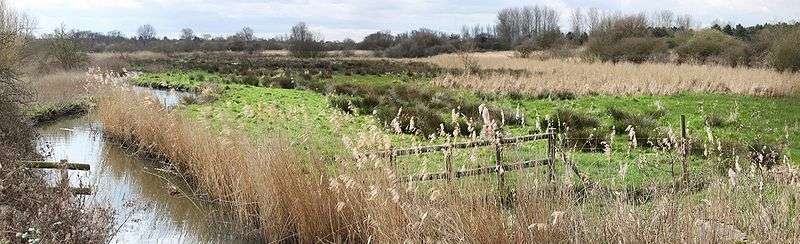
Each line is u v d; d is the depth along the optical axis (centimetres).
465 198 712
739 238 636
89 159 1589
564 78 3070
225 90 3055
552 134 1027
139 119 1650
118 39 9112
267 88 3194
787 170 817
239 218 997
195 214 1120
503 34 8944
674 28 7188
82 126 2112
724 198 693
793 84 2747
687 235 608
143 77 3841
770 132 1759
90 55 4681
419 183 788
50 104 2397
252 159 995
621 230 634
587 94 2706
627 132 1667
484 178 752
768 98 2597
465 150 970
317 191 881
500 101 2495
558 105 2366
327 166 926
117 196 1233
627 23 5806
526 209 688
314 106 2341
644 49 5062
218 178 1122
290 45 7306
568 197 696
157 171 1445
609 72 3469
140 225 1059
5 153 1124
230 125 1326
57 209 815
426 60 5794
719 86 2878
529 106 2356
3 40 2230
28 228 744
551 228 664
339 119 1150
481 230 675
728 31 5812
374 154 791
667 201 671
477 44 8262
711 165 939
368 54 7350
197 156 1247
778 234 607
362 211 817
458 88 3027
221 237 1005
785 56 3578
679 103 2406
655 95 2705
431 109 2139
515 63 4709
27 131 1620
